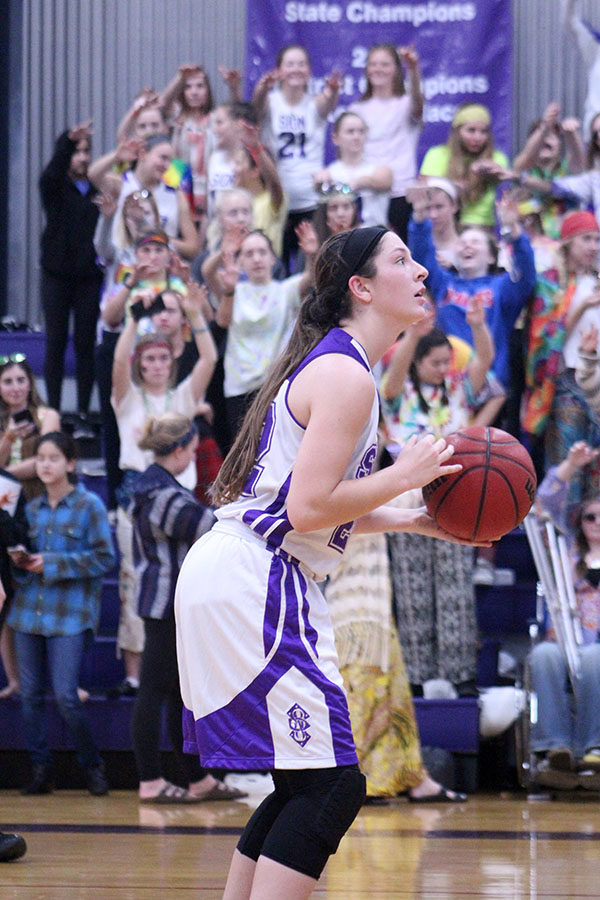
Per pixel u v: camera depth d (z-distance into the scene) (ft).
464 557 31.12
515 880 18.78
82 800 28.58
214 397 37.14
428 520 14.16
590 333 34.24
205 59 51.80
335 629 28.27
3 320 47.47
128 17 52.34
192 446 28.32
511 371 37.40
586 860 20.59
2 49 52.34
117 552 36.24
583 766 28.55
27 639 29.81
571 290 35.50
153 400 33.45
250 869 12.55
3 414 33.22
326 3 47.91
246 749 11.89
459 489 13.50
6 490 28.32
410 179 40.68
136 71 52.29
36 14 52.34
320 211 34.76
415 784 28.32
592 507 30.55
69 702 29.48
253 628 12.00
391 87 41.22
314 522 11.84
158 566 27.58
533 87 50.96
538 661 29.04
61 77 52.39
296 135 41.24
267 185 39.32
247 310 35.40
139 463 32.83
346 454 11.88
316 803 11.85
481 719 30.81
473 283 35.45
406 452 12.27
